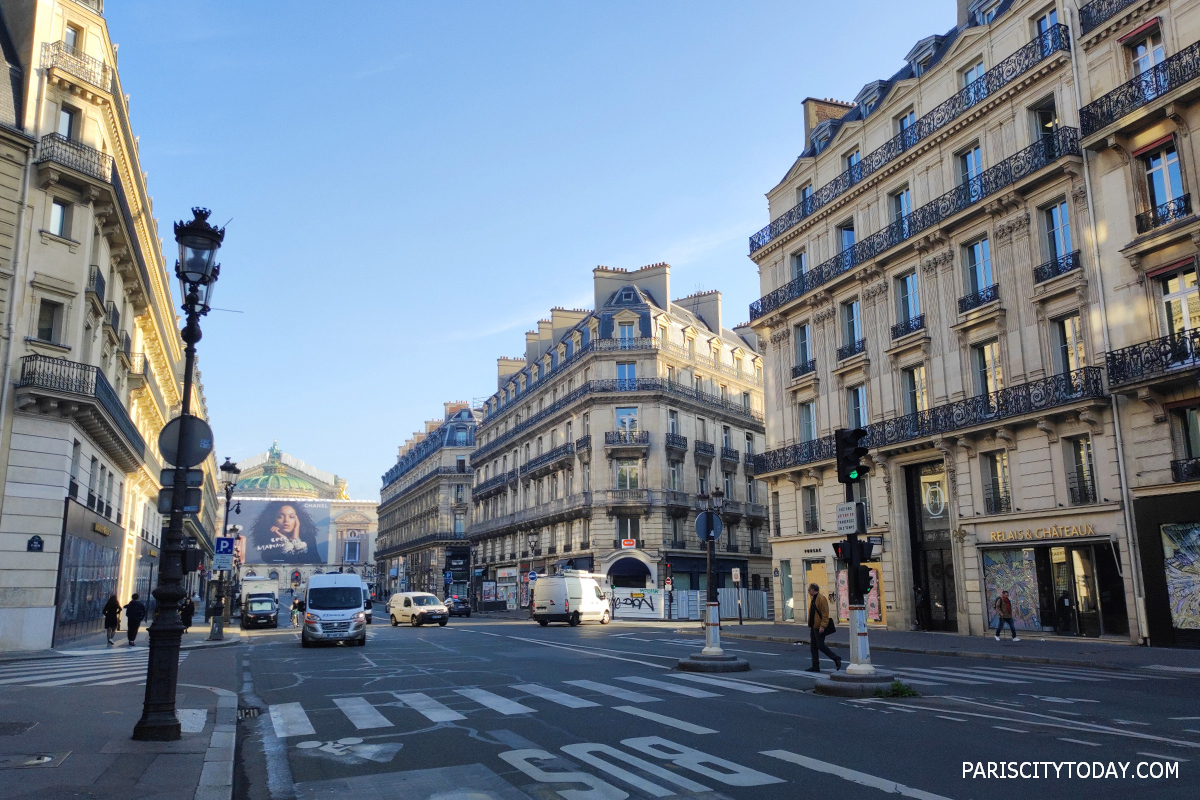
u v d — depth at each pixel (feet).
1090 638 70.95
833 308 105.40
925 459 89.97
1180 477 63.67
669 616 144.66
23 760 23.09
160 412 133.90
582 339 174.70
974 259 86.84
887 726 29.53
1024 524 77.10
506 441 211.20
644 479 159.63
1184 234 64.13
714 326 192.03
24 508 73.31
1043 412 73.97
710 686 41.98
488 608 205.16
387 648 74.95
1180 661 52.95
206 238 29.99
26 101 78.02
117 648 78.84
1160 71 67.05
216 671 52.85
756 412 195.83
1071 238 75.25
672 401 165.68
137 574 120.37
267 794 21.81
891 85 101.19
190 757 24.04
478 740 28.09
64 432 77.36
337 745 27.78
